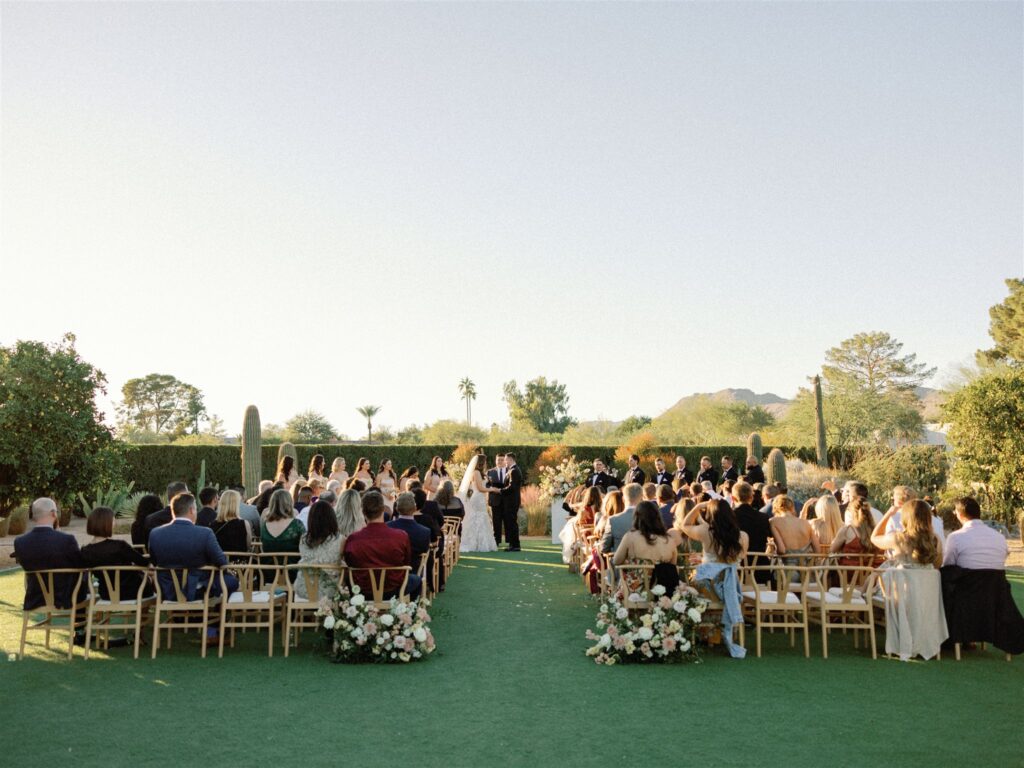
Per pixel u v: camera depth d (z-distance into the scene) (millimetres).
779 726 5496
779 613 8891
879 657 7570
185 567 7414
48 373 15125
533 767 4730
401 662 7227
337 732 5340
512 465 17266
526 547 17953
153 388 99375
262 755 4918
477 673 6887
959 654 7484
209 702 6004
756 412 55844
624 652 7320
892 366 75062
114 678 6672
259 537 9586
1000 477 16391
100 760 4824
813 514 9891
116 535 20531
